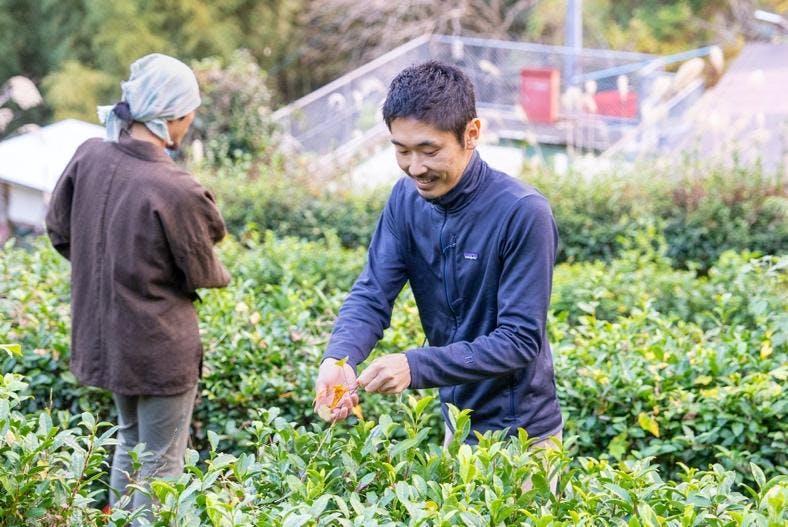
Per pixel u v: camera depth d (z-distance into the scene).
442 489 2.04
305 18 19.06
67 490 2.18
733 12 21.19
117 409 3.63
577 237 8.05
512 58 16.70
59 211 3.36
